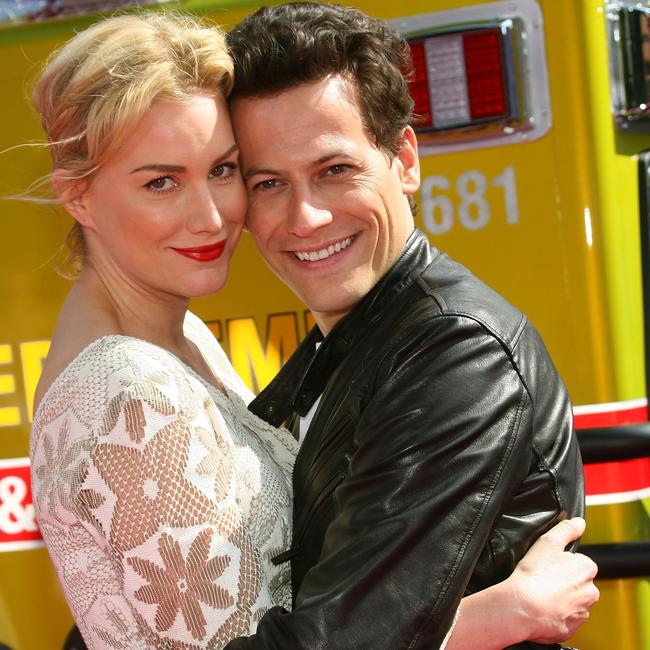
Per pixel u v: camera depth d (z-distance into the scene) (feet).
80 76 6.90
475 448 6.52
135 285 7.70
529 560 6.93
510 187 10.96
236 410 8.07
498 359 6.80
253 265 11.36
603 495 10.85
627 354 10.84
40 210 11.51
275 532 7.36
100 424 6.60
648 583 10.87
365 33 7.39
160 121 6.97
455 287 7.31
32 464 7.21
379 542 6.34
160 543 6.48
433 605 6.27
